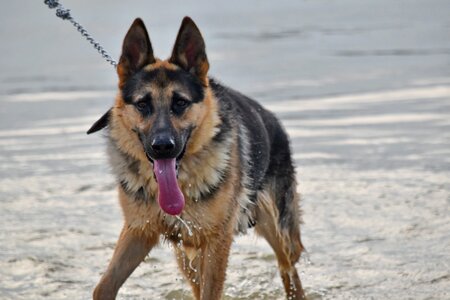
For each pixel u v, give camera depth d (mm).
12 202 10391
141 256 6859
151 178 6629
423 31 30172
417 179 10773
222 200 6797
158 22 36531
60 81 21047
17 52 28969
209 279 6898
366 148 12594
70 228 9391
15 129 14977
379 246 8617
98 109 16734
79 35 33531
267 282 8266
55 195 10680
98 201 10391
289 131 13992
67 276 8125
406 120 14500
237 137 7180
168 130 6406
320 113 15516
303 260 8398
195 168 6676
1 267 8281
